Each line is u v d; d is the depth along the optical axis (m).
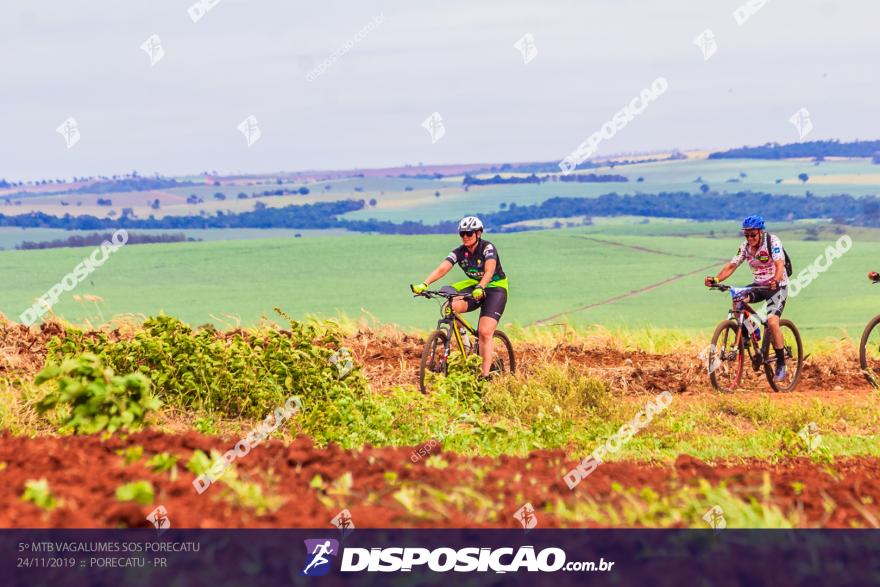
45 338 38.78
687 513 14.84
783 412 33.28
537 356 45.69
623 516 15.20
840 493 17.23
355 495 15.74
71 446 18.73
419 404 29.66
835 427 32.16
